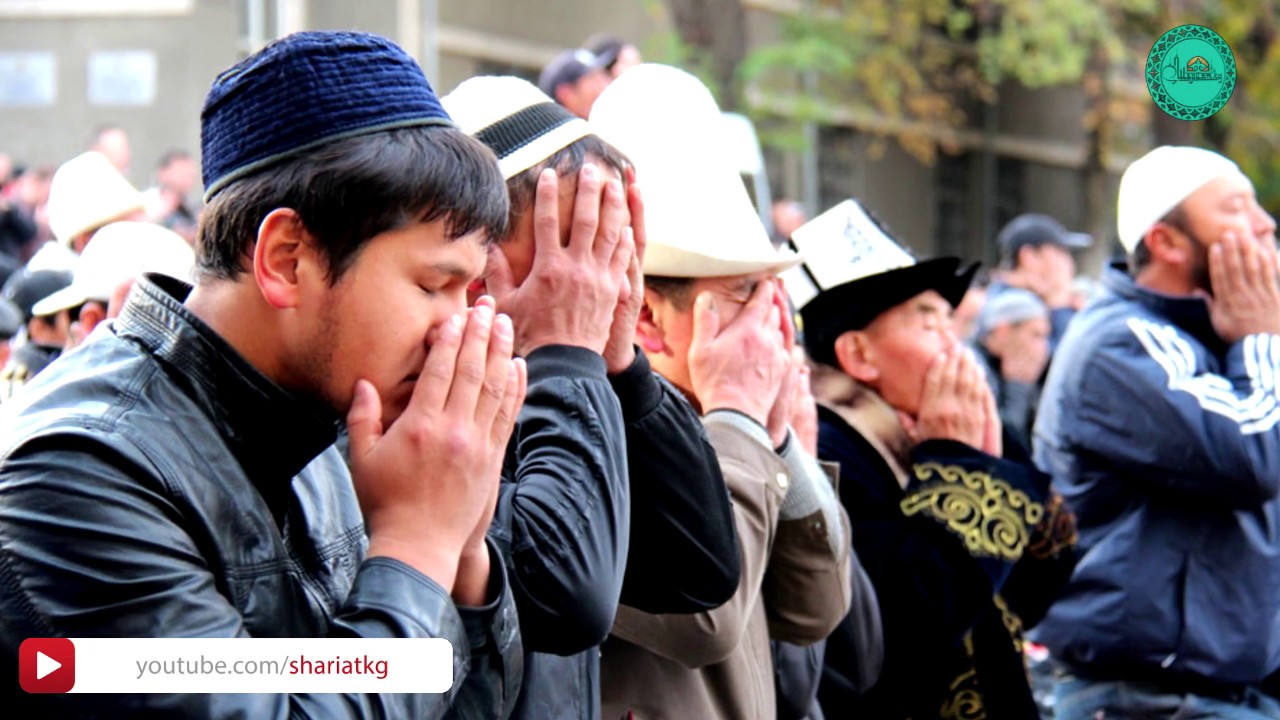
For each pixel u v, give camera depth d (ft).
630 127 17.83
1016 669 22.13
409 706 10.63
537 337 14.05
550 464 13.35
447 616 11.00
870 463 21.66
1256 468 24.50
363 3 42.75
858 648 20.39
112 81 58.95
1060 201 153.69
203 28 58.13
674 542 14.71
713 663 16.38
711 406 17.17
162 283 11.64
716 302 17.57
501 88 15.06
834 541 18.13
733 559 15.03
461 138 11.25
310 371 11.01
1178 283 26.30
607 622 13.21
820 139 120.06
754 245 17.48
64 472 10.07
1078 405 26.02
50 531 9.95
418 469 11.11
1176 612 25.20
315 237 10.73
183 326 10.92
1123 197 27.04
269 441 11.16
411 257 10.89
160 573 10.09
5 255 43.70
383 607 10.75
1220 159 26.53
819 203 120.67
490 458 11.42
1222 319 25.73
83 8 59.00
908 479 21.67
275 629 10.89
